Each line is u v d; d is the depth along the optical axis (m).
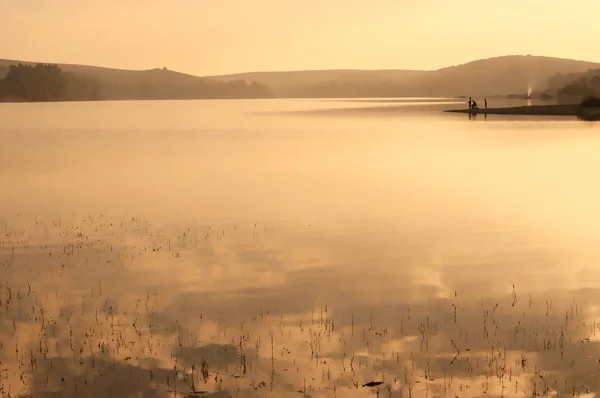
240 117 120.94
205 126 91.56
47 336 12.84
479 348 12.12
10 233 22.11
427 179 34.50
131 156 48.44
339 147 53.88
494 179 34.03
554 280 16.30
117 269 17.59
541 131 65.31
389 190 30.97
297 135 69.75
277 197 29.34
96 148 55.97
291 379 10.94
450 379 10.88
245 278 16.69
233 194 30.34
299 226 23.03
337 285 16.06
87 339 12.68
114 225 23.38
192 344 12.42
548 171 36.66
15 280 16.62
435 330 13.04
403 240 20.78
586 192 29.59
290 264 18.05
